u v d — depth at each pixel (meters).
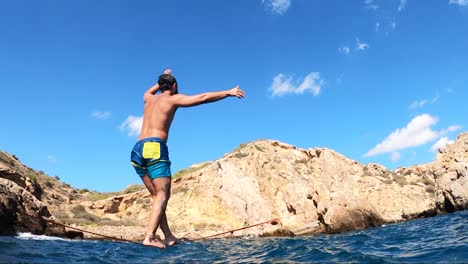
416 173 60.38
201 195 51.50
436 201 41.66
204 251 12.03
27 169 53.47
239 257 10.24
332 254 10.06
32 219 23.88
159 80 5.79
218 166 55.75
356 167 57.62
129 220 47.50
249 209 49.22
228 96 5.41
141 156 5.31
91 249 12.27
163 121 5.46
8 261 8.77
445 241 11.84
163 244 5.35
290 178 53.38
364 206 32.25
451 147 44.16
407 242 13.17
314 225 33.00
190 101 5.43
